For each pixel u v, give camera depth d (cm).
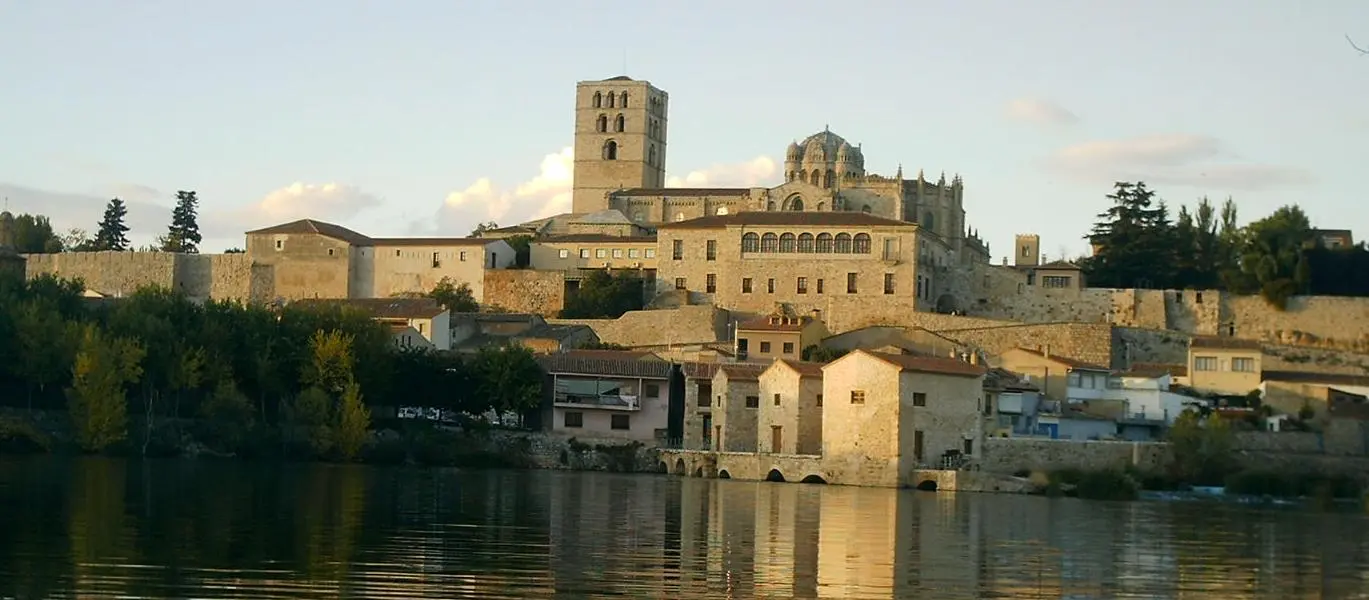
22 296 18038
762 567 8175
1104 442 15462
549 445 16800
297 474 13838
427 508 10781
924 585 7750
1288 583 8312
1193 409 17025
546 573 7719
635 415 17362
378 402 17412
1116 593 7750
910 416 14612
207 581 7175
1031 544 9619
